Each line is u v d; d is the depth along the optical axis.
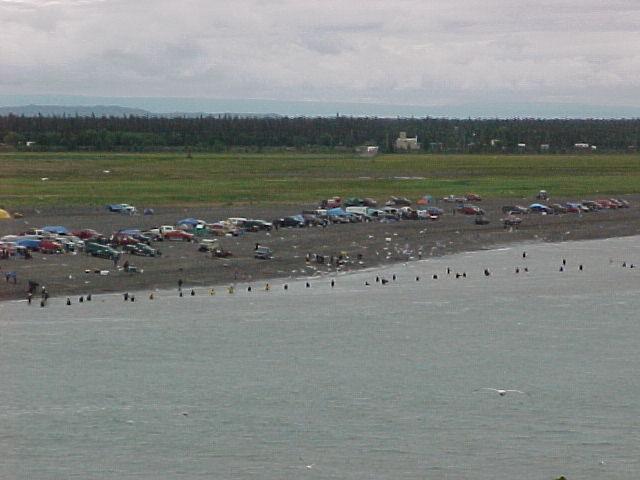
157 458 190.38
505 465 189.75
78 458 189.88
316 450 195.00
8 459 188.88
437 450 195.75
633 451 196.38
